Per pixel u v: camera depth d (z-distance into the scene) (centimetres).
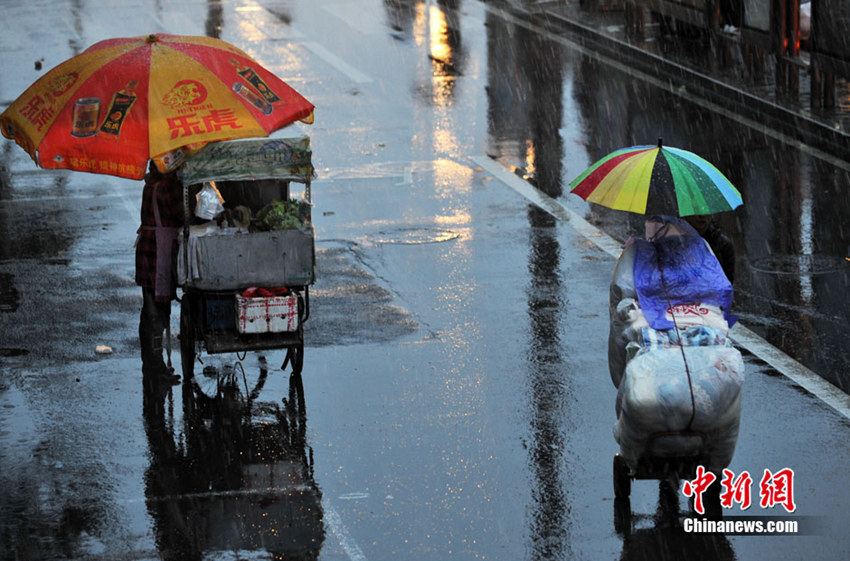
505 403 3072
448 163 5369
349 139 5756
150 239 3178
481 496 2611
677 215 2405
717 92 6462
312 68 7200
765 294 3803
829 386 3133
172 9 8994
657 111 6169
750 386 3144
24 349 3438
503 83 6831
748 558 2358
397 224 4562
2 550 2420
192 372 3189
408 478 2694
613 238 4384
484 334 3519
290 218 3088
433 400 3092
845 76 5603
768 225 4453
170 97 2911
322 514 2542
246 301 3047
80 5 9206
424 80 6912
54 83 2970
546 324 3591
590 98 6462
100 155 2870
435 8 8981
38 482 2697
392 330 3550
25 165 5459
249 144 3017
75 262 4178
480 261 4153
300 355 3189
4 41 8012
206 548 2419
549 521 2505
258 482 2686
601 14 8456
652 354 2356
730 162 5256
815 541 2414
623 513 2530
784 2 6041
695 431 2334
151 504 2598
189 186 3130
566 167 5291
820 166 5169
